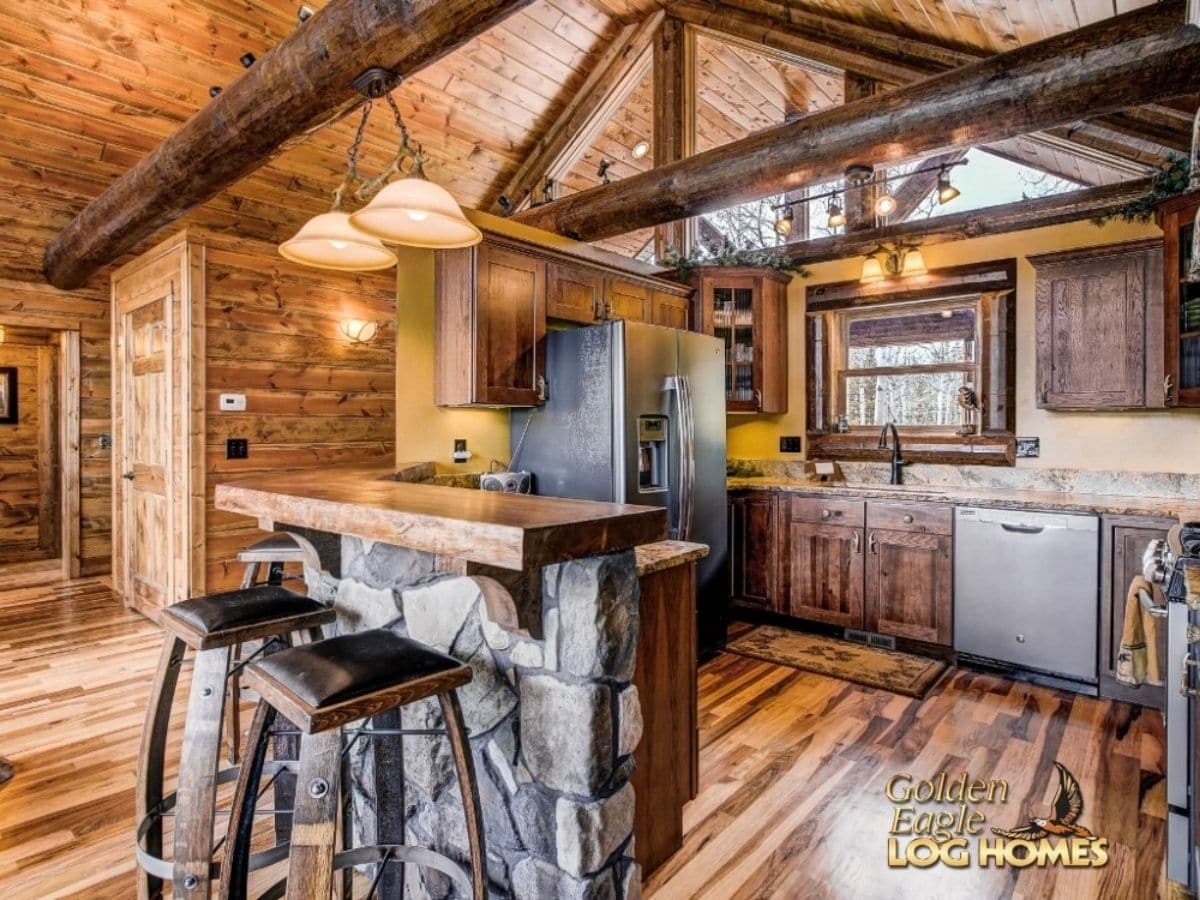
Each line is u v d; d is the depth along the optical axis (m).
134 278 4.40
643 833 1.78
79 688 3.11
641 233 6.03
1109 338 3.22
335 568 1.81
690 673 1.97
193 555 3.82
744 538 4.16
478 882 1.21
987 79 2.37
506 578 1.24
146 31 3.58
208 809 1.27
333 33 2.06
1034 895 1.71
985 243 3.77
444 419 3.32
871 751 2.47
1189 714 1.71
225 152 2.75
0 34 3.35
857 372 4.29
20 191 4.16
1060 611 3.04
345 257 2.46
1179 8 2.03
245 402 4.05
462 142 5.08
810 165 2.88
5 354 6.10
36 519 6.24
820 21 3.94
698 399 3.50
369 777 1.71
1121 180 3.52
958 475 3.89
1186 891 1.71
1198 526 2.01
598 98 5.01
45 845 1.94
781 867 1.83
